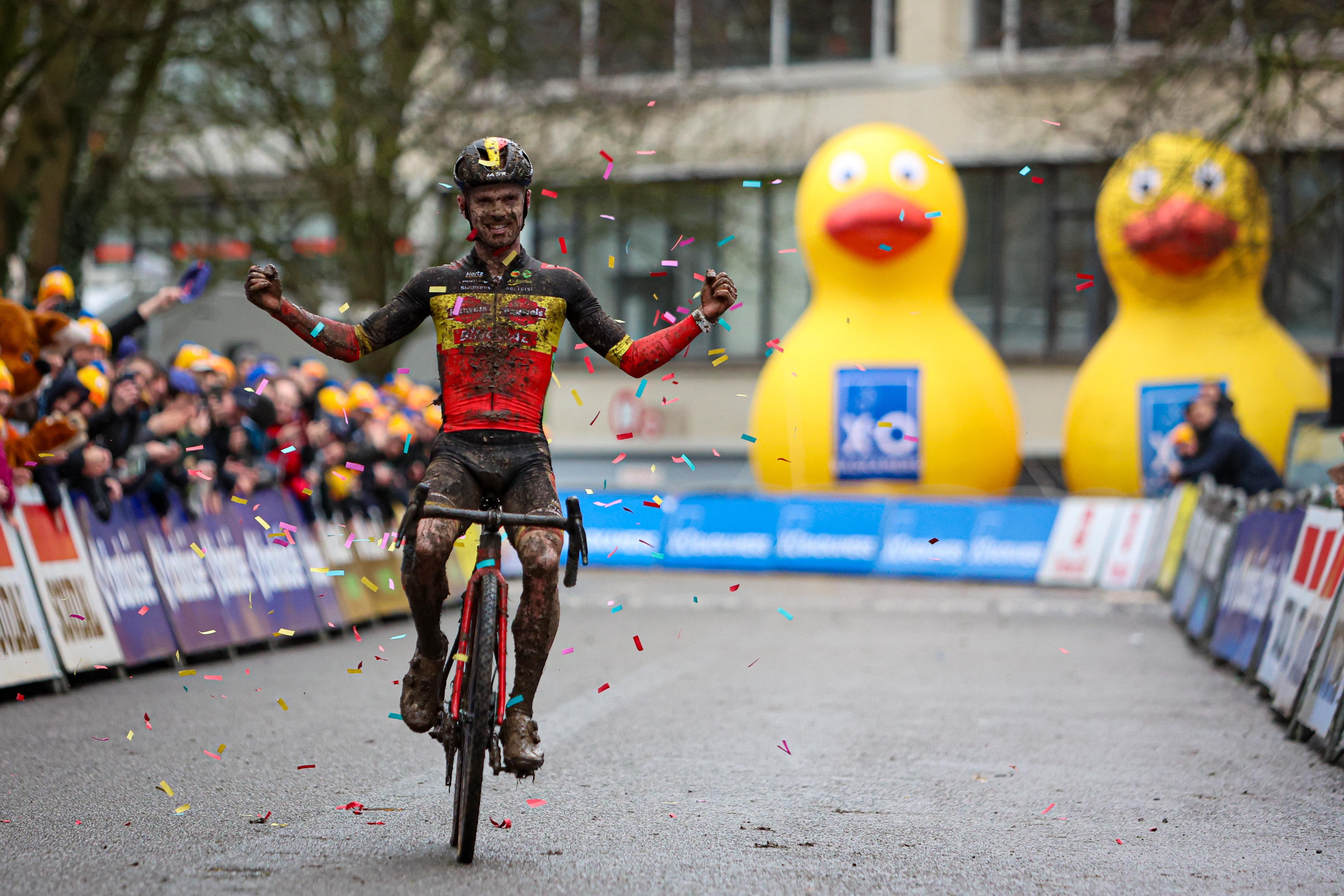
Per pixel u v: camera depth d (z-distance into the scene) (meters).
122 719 25.97
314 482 42.72
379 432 46.69
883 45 99.50
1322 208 53.38
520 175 16.31
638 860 16.14
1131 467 70.69
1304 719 25.33
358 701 28.80
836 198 71.69
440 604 16.08
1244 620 34.66
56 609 29.64
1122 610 52.44
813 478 71.62
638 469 99.44
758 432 73.75
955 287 97.19
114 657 31.27
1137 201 68.69
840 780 21.28
